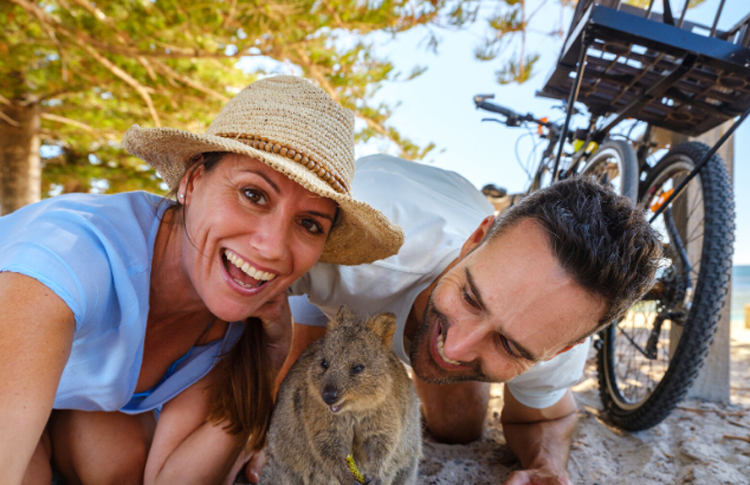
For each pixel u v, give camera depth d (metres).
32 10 1.81
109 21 1.88
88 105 2.43
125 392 0.51
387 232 0.50
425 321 0.53
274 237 0.43
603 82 0.81
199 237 0.44
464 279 0.49
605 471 0.69
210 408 0.55
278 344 0.58
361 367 0.56
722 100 0.70
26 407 0.33
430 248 0.62
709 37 0.63
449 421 0.76
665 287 0.76
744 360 1.22
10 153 2.45
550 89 0.87
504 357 0.50
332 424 0.57
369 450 0.59
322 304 0.68
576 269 0.44
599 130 0.90
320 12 1.90
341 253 0.57
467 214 0.72
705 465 0.68
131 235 0.47
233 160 0.43
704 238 0.71
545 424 0.69
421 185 0.74
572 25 0.79
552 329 0.46
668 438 0.78
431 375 0.54
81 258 0.41
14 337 0.34
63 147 3.03
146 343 0.54
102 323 0.45
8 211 2.49
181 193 0.47
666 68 0.70
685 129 0.81
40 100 2.31
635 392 0.87
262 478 0.66
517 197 1.13
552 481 0.59
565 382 0.65
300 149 0.44
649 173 0.86
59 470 0.58
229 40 1.88
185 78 2.10
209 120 2.38
